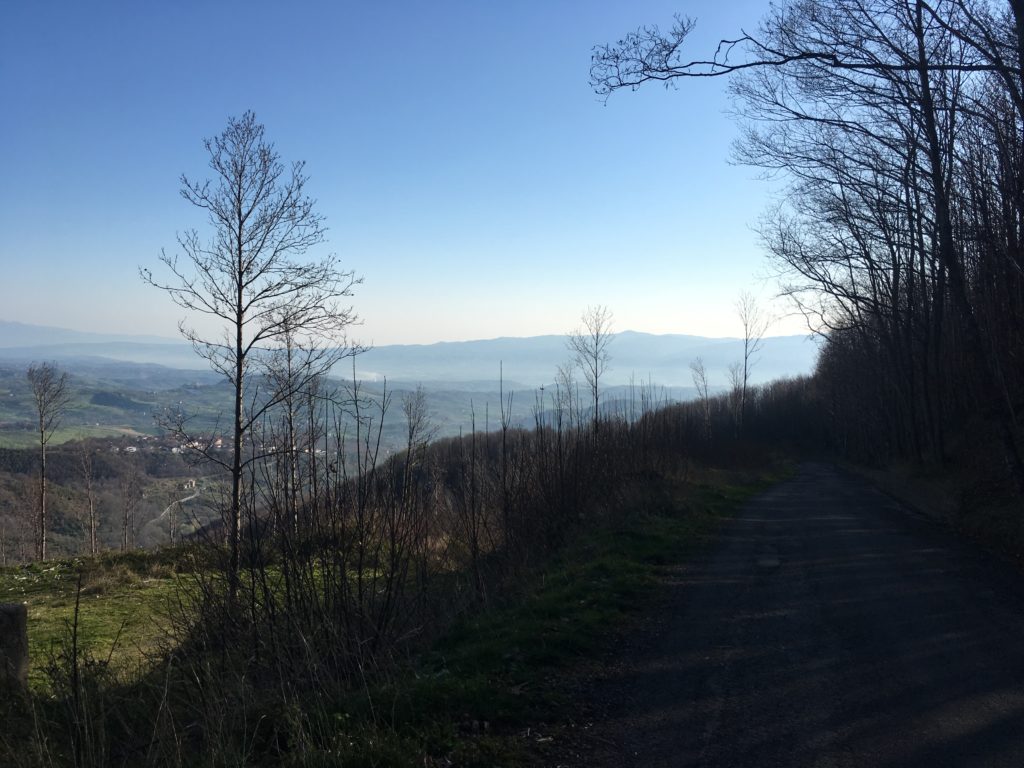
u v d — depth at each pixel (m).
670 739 4.51
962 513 15.66
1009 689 5.23
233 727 4.49
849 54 10.57
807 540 13.51
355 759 4.04
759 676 5.70
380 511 7.40
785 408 82.25
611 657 6.27
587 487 14.46
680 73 9.61
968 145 16.97
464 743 4.41
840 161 19.34
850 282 33.88
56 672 5.63
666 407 29.78
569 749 4.39
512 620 7.29
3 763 4.36
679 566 10.73
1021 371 18.84
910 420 30.84
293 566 6.67
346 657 6.07
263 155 11.97
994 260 17.34
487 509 11.23
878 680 5.52
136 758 4.54
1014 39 11.30
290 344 11.02
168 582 14.20
